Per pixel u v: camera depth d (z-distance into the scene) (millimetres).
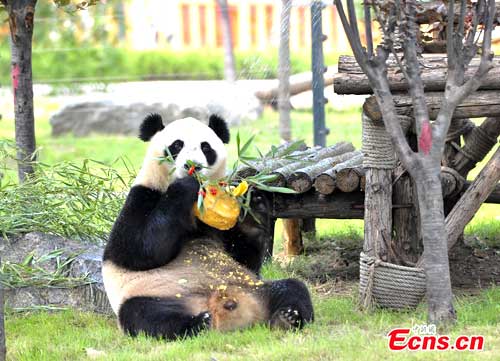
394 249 9711
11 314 10102
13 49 12070
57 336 9016
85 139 24703
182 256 9062
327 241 13609
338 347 7906
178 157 8773
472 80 8203
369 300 9422
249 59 27359
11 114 25812
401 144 8328
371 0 8203
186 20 35531
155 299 8609
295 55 30250
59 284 10297
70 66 30422
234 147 20625
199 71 31250
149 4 35219
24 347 8594
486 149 11750
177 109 24922
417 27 9961
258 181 9211
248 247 9383
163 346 8250
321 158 12750
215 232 9312
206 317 8398
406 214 10086
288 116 20312
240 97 24547
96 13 31984
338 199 11148
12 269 10266
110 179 11758
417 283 9258
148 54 31188
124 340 8641
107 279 9031
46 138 24875
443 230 8383
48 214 11188
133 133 25250
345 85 9414
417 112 8242
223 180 9000
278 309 8570
